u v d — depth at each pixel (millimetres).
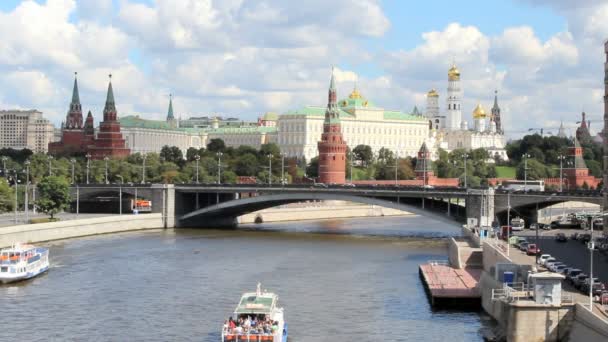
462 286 149125
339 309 141750
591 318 101000
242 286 162625
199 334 125625
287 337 123500
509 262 137500
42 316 136625
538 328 108625
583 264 149500
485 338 119500
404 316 135875
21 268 164750
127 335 125062
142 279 169875
